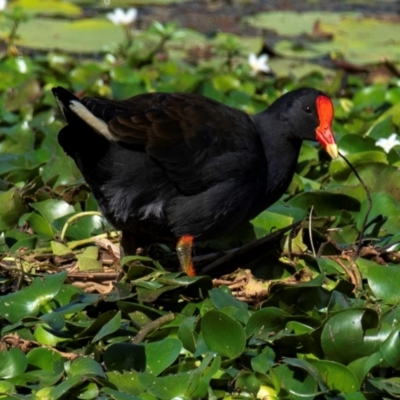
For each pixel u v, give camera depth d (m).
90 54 20.05
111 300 9.11
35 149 13.08
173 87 15.55
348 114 14.44
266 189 10.39
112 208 9.84
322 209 11.06
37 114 14.28
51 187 11.58
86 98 9.50
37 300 9.05
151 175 9.63
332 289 9.51
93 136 9.32
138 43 19.77
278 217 10.88
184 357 8.69
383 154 11.95
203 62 19.22
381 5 24.16
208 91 14.95
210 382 8.30
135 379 8.21
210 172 9.77
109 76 16.59
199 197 9.86
